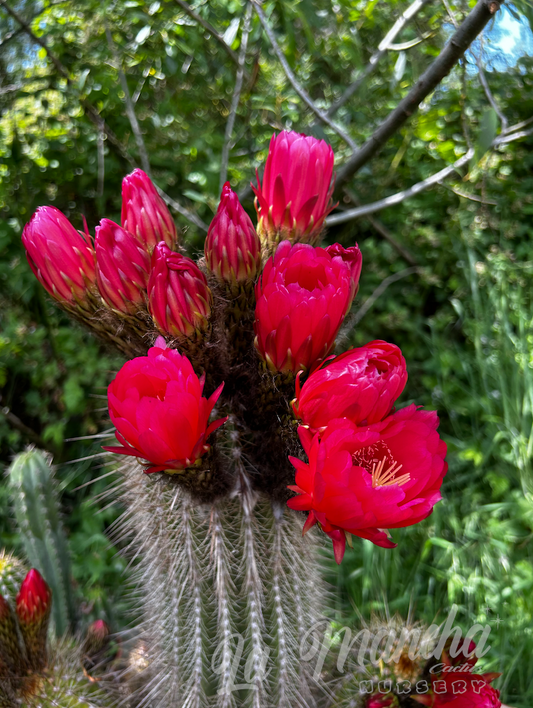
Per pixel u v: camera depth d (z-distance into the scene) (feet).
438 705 0.98
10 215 2.62
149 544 1.01
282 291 0.76
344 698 1.05
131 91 2.50
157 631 1.05
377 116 3.01
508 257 3.09
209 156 2.44
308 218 0.94
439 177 1.85
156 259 0.84
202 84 2.69
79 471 2.56
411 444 0.76
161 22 2.27
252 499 0.91
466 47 1.37
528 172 3.33
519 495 2.48
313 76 2.94
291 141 0.92
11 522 2.45
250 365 0.92
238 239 0.85
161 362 0.73
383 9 2.53
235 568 0.93
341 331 0.99
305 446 0.72
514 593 2.16
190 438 0.75
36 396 2.69
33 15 2.37
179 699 0.97
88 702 1.07
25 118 2.57
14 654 1.11
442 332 3.20
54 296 0.93
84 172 2.64
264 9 2.02
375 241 3.36
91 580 2.06
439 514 2.43
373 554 2.21
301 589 0.97
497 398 2.76
